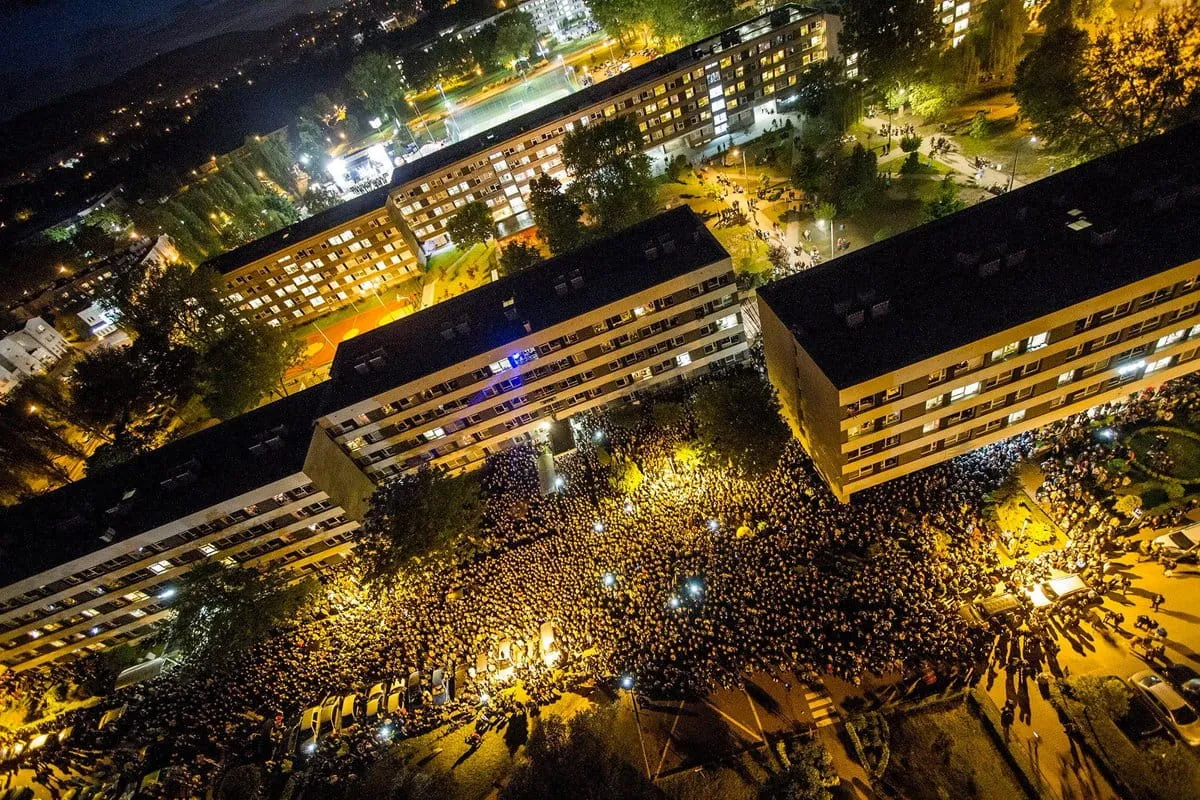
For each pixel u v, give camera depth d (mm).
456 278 128000
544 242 115188
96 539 66188
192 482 69062
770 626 52812
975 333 47969
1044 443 57781
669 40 176875
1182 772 38656
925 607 50000
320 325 132125
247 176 199875
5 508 75000
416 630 63125
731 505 63031
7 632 68625
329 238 124125
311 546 72375
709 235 72000
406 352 75375
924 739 45094
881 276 56844
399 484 68562
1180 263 45688
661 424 73000
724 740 49250
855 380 47844
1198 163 52906
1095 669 44438
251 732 60031
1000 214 57750
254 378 99312
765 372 76375
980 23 112250
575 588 60938
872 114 113375
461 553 65938
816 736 47281
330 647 64875
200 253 172125
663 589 57906
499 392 74062
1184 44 68812
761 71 125812
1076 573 48844
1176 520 49312
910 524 55812
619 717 52531
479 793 51594
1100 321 48719
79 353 143875
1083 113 78125
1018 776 42000
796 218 98875
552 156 131250
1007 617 48156
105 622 71812
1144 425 55625
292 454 67750
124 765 61469
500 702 56031
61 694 71062
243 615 62031
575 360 73125
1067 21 97125
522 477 75375
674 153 131625
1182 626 44625
